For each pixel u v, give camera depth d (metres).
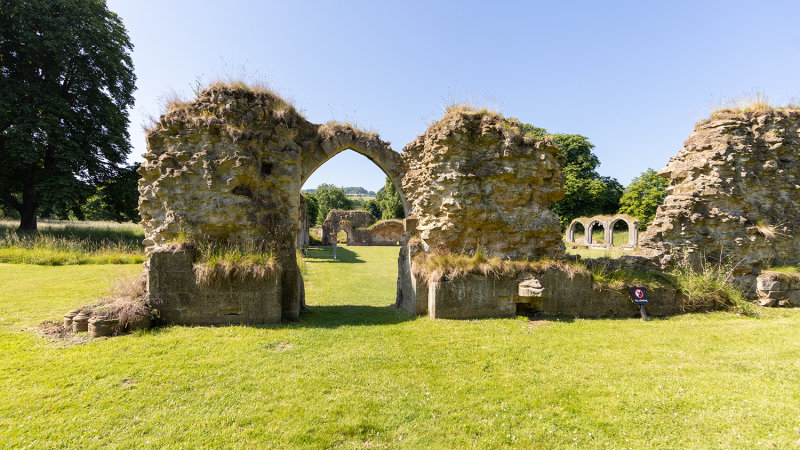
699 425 3.32
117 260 14.58
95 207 33.53
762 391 3.93
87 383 4.04
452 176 7.27
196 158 6.43
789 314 7.52
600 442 3.13
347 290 11.33
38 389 3.86
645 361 4.89
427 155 7.73
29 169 17.14
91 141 17.34
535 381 4.28
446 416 3.53
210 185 6.40
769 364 4.73
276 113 7.11
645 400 3.78
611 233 29.48
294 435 3.18
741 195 8.55
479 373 4.51
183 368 4.47
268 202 7.00
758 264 8.55
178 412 3.53
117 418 3.42
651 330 6.29
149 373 4.31
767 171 8.61
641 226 37.47
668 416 3.48
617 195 42.44
